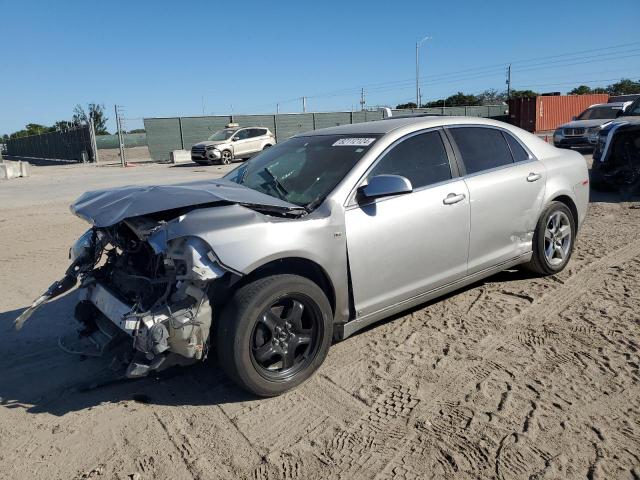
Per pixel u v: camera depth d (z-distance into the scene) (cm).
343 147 414
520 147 500
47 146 4659
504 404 321
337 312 368
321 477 268
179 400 344
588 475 259
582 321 430
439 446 285
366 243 370
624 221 769
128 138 4825
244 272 310
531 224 492
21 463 287
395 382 352
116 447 298
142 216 348
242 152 2511
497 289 510
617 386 335
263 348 333
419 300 416
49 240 816
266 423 314
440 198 412
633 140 962
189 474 274
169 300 319
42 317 490
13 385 370
